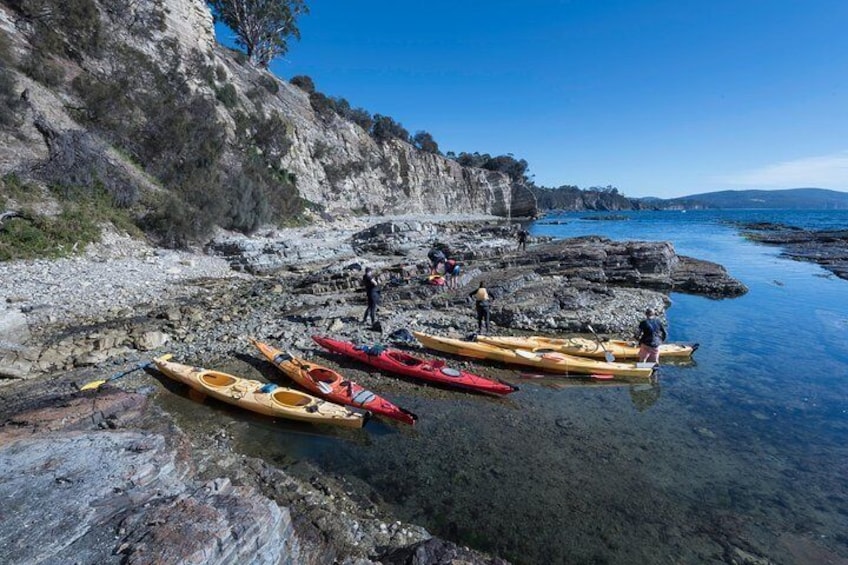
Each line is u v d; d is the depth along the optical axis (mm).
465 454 7992
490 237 38969
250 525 4281
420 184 74500
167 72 33406
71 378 10227
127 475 5156
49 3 26453
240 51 52719
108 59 29141
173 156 28500
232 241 26047
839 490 7324
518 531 6184
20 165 19438
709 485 7359
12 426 7227
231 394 9141
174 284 18984
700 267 26062
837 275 27250
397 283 19750
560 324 15094
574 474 7516
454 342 12508
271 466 7238
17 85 21734
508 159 109562
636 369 11477
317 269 24688
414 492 6918
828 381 11664
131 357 11656
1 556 3746
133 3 33875
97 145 23078
